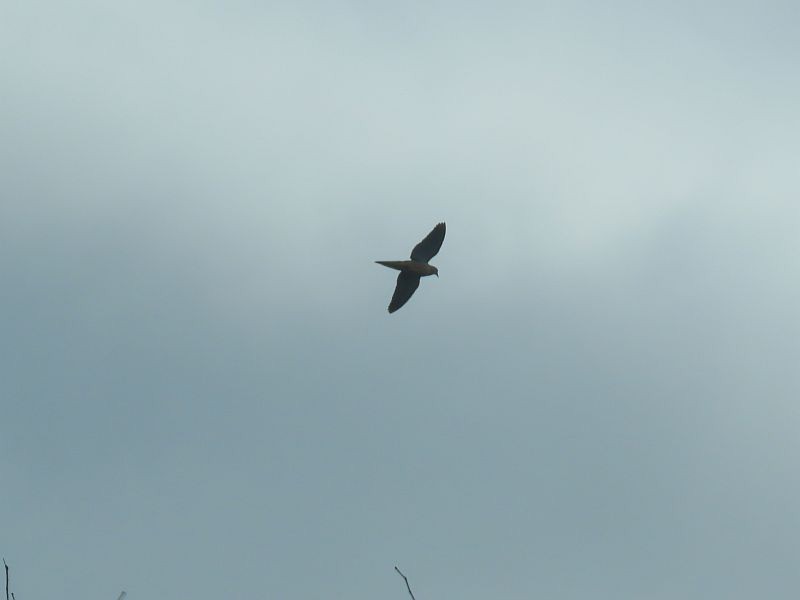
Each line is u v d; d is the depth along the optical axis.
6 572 44.69
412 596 44.94
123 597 46.03
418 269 52.56
